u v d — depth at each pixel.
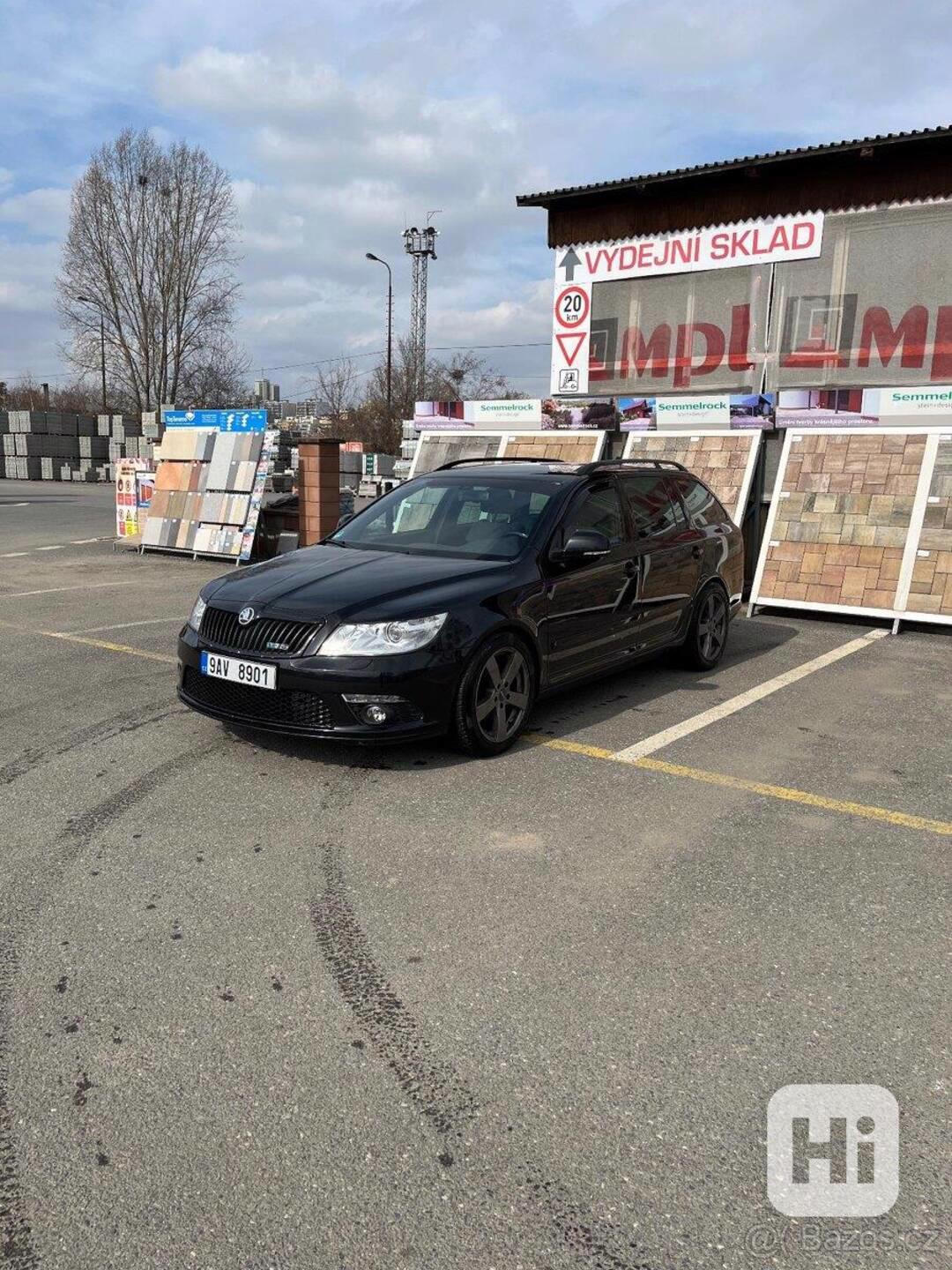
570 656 5.54
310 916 3.32
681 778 4.76
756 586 9.52
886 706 6.15
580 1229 2.03
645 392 11.83
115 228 44.88
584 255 11.97
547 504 5.72
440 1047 2.62
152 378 46.75
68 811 4.23
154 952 3.09
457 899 3.46
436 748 5.16
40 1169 2.18
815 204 10.34
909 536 8.91
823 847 3.97
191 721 5.58
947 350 9.86
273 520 13.83
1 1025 2.70
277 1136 2.29
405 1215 2.06
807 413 9.91
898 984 2.96
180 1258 1.95
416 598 4.75
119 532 15.26
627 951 3.13
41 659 7.21
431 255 51.22
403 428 42.34
